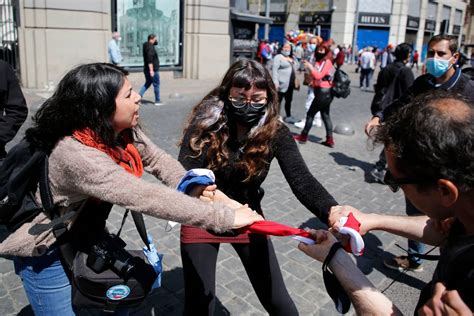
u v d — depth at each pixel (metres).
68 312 1.92
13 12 11.28
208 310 2.05
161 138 7.22
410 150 1.01
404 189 1.09
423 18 34.41
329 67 7.26
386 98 5.52
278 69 8.95
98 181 1.57
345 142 8.00
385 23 32.19
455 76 3.36
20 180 1.69
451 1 38.22
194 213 1.59
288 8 33.84
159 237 3.93
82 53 12.14
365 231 1.56
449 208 1.03
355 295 1.18
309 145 7.63
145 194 1.57
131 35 13.99
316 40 7.76
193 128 2.12
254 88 1.99
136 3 13.86
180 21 15.27
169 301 3.03
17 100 3.42
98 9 12.31
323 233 1.48
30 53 11.36
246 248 2.12
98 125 1.66
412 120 1.01
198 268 2.05
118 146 1.81
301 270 3.52
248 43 19.22
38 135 1.68
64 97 1.63
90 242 1.80
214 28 15.65
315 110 7.43
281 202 4.93
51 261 1.83
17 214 1.75
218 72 16.19
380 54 27.23
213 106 2.08
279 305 2.14
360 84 16.84
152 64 10.30
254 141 2.03
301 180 2.02
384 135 1.09
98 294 1.75
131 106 1.72
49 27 11.41
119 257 1.78
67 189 1.67
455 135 0.94
